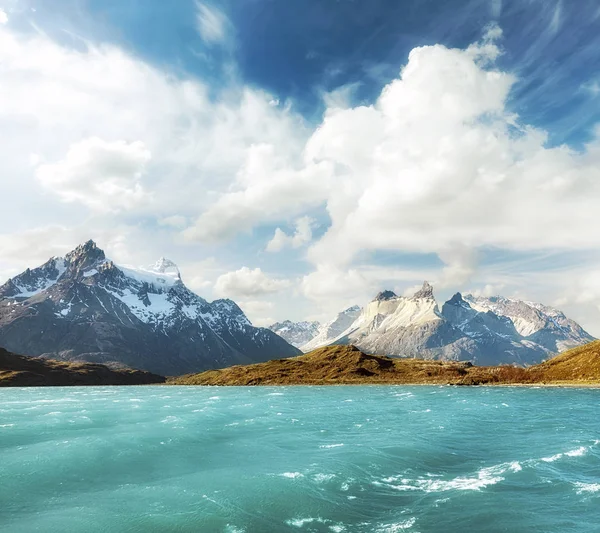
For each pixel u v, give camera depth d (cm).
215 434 6325
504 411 9531
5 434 6238
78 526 2994
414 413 9200
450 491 3747
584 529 2917
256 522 3091
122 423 7375
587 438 5988
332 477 4103
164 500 3484
